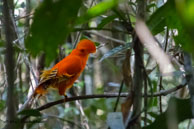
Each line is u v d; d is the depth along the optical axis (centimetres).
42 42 194
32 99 613
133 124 305
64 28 188
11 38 266
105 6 193
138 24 195
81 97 484
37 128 661
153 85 670
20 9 834
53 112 904
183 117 333
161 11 238
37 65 763
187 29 158
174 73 403
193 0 154
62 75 560
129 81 336
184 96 738
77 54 590
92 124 926
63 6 179
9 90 268
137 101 304
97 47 641
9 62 262
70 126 843
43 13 180
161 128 340
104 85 1096
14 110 284
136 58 295
